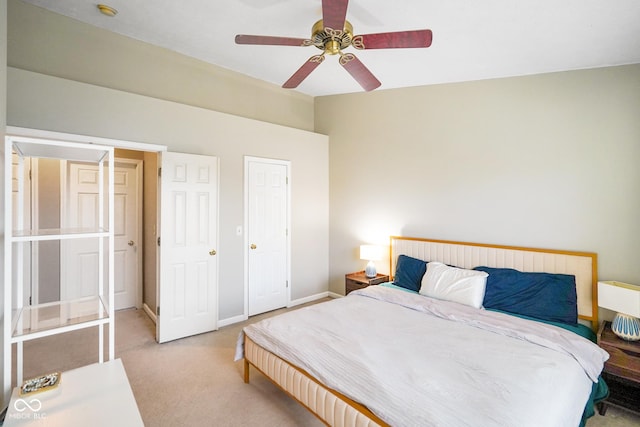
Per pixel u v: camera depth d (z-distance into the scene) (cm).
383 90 402
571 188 272
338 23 170
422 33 176
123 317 392
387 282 386
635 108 245
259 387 246
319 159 464
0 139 162
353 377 170
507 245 306
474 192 327
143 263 425
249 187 388
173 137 325
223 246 364
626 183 248
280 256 422
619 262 252
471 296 279
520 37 236
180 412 216
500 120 309
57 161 361
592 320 259
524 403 143
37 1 256
